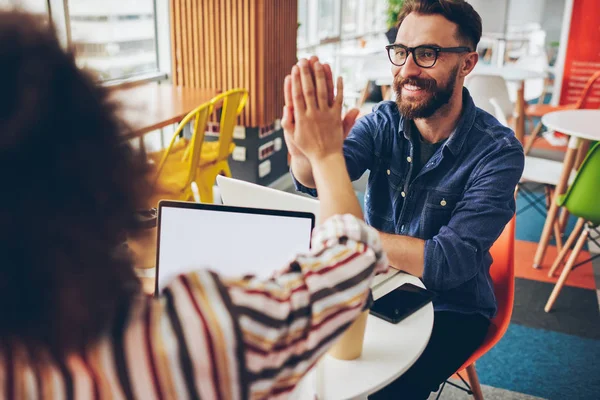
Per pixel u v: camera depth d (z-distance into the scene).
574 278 3.28
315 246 0.63
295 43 4.55
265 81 4.08
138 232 0.49
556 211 3.29
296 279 0.57
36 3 0.52
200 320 0.49
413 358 1.16
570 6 6.17
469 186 1.61
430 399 2.25
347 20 7.48
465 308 1.65
